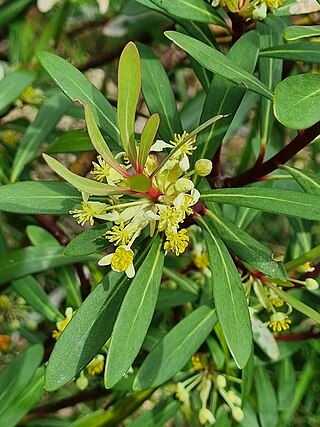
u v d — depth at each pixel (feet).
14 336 1.29
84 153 1.13
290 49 0.71
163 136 0.75
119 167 0.56
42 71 1.03
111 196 0.61
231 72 0.62
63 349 0.61
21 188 0.65
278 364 1.03
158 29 1.14
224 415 0.89
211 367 0.87
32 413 1.09
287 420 1.02
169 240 0.59
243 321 0.59
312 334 0.94
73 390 1.24
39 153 1.07
